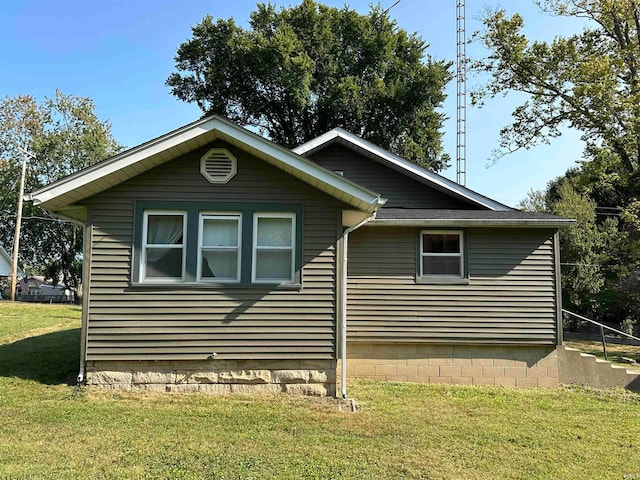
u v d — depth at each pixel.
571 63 20.89
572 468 5.33
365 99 29.34
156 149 7.39
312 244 8.03
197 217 7.98
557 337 9.75
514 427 6.85
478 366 9.85
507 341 9.75
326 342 7.87
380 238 10.02
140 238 7.85
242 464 4.97
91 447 5.29
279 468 4.91
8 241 42.50
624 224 26.73
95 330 7.63
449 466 5.20
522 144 22.95
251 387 7.80
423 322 9.82
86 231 7.78
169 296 7.77
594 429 6.95
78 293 44.38
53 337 12.70
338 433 6.15
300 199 8.11
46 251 44.16
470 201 11.65
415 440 6.02
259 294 7.88
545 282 9.87
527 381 9.80
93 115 44.62
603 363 9.94
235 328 7.80
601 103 19.39
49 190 7.22
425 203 12.05
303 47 29.27
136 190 7.93
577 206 24.72
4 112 40.66
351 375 9.84
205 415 6.63
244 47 28.73
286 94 29.36
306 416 6.80
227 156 8.10
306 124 31.27
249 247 7.98
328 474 4.81
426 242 10.09
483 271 9.91
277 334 7.83
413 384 9.52
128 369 7.66
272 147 7.53
